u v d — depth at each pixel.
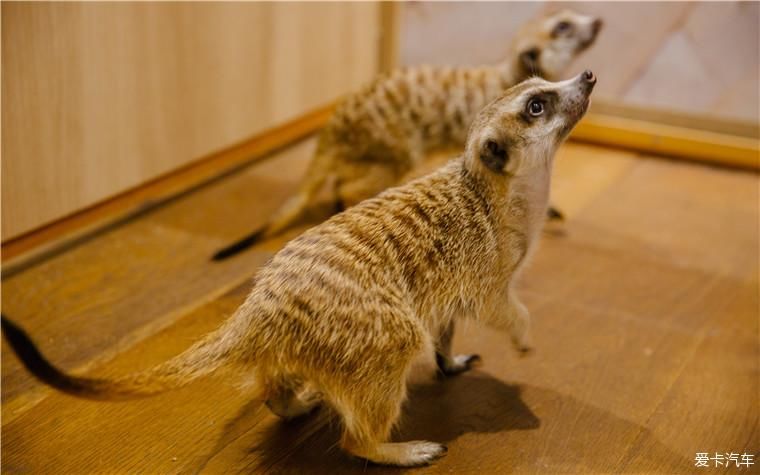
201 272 0.74
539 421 0.56
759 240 0.83
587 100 0.52
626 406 0.58
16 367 0.61
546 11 1.00
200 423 0.56
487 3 1.02
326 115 1.09
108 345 0.64
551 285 0.73
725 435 0.55
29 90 0.70
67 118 0.74
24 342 0.39
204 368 0.46
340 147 0.82
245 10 0.89
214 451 0.53
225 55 0.89
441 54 1.09
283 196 0.90
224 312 0.68
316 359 0.47
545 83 0.53
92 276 0.73
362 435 0.49
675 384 0.60
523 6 1.01
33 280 0.72
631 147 1.03
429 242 0.50
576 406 0.58
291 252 0.49
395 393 0.49
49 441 0.54
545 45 0.80
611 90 1.03
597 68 1.02
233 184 0.92
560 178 0.96
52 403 0.57
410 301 0.49
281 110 0.99
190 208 0.86
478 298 0.53
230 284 0.73
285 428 0.55
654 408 0.58
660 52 0.98
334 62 1.06
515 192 0.52
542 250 0.80
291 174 0.96
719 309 0.71
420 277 0.50
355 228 0.49
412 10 1.08
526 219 0.53
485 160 0.51
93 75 0.75
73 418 0.56
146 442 0.54
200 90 0.87
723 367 0.62
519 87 0.53
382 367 0.47
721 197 0.92
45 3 0.68
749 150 0.97
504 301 0.55
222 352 0.46
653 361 0.63
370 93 0.82
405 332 0.48
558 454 0.53
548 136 0.51
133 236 0.80
